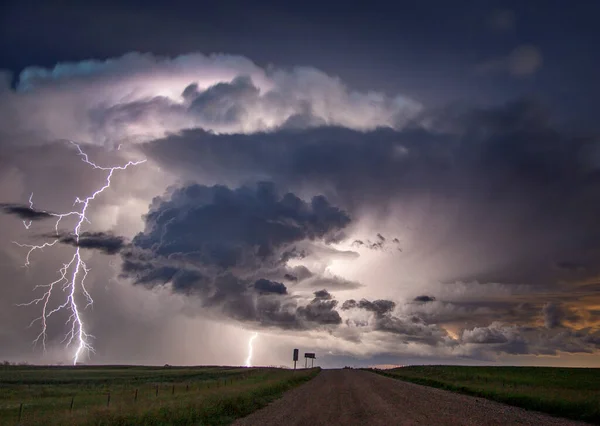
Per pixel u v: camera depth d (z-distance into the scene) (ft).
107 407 75.66
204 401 86.17
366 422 67.92
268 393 123.95
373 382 191.42
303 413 82.58
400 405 92.94
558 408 80.69
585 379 192.75
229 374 298.56
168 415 69.05
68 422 62.54
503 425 63.46
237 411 83.46
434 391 136.98
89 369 397.39
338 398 112.57
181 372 334.65
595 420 69.72
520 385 148.66
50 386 184.14
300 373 284.41
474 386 143.84
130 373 313.94
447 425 63.16
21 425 63.26
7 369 335.06
